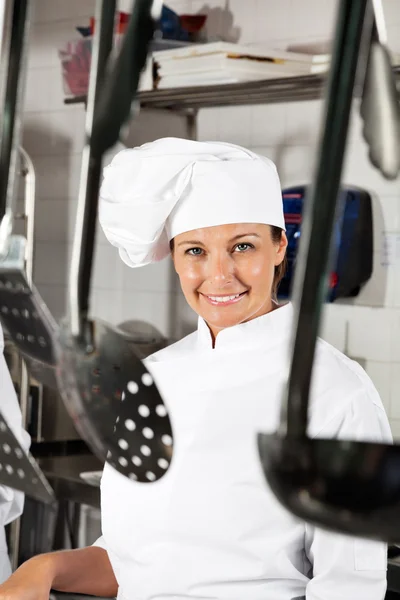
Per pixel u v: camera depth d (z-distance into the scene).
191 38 2.87
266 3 2.83
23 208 3.68
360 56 0.34
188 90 2.66
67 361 0.52
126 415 0.54
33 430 3.04
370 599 1.33
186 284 1.54
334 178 0.34
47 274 3.58
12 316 0.56
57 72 3.52
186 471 1.46
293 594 1.39
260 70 2.53
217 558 1.42
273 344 1.50
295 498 0.33
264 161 1.54
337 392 1.40
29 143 3.66
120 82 0.44
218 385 1.51
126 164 1.50
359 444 0.33
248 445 1.45
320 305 0.34
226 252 1.49
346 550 1.32
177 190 1.49
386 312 2.51
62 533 2.76
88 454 3.09
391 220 2.48
